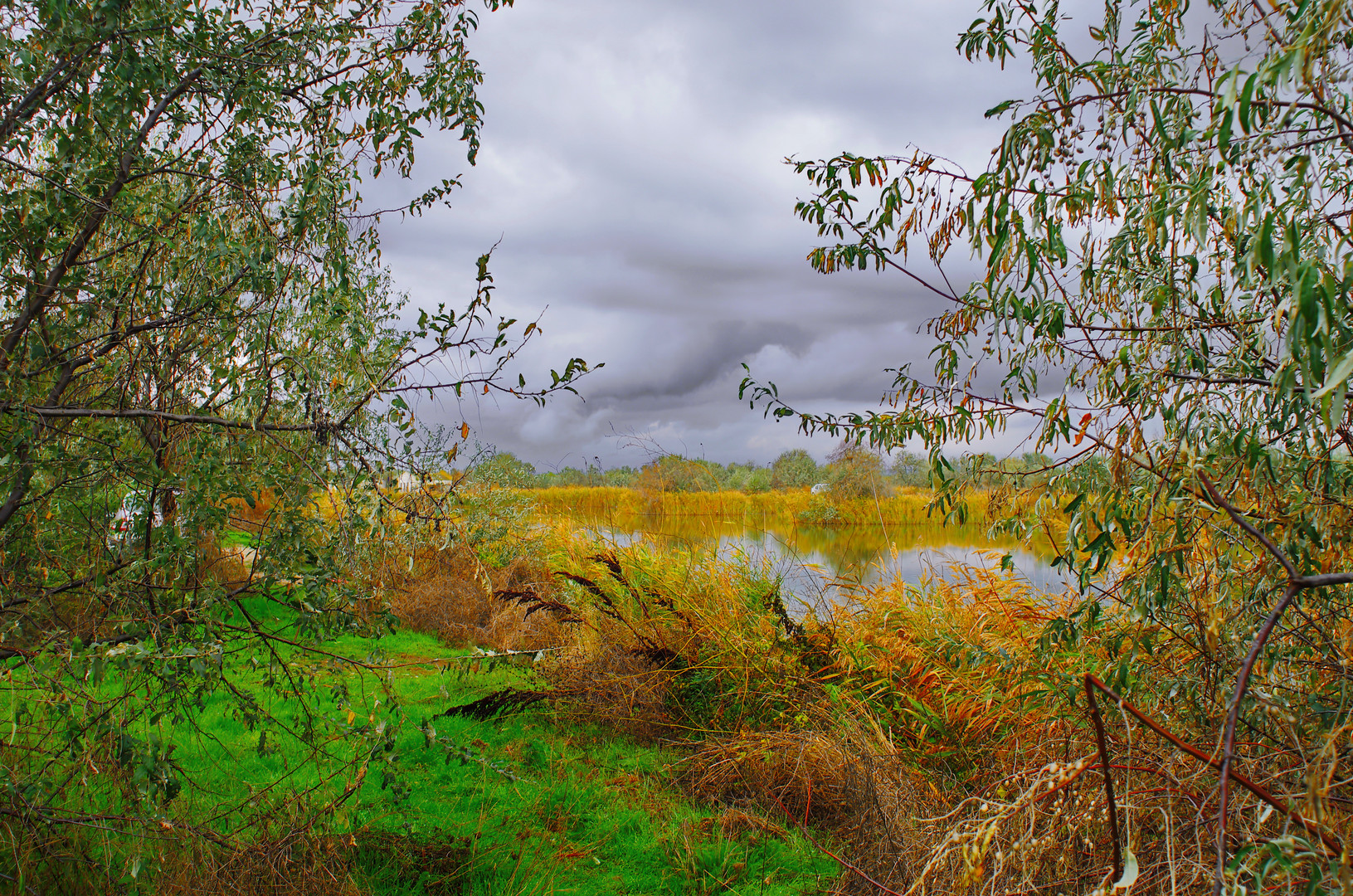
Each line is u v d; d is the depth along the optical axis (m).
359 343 2.59
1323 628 2.04
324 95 2.89
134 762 2.26
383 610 2.88
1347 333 1.51
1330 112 1.47
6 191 2.35
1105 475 2.14
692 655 5.01
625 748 4.62
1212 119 1.78
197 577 2.71
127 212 2.43
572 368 2.45
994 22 2.77
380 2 3.10
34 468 2.36
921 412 2.74
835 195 2.85
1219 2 2.46
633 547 6.04
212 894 2.48
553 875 3.13
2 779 2.22
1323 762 1.75
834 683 4.52
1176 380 2.09
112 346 2.49
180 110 2.59
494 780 3.95
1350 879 1.25
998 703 3.67
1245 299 2.05
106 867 2.53
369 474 2.51
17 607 2.45
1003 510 2.59
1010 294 1.88
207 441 2.47
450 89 3.21
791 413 2.95
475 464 2.91
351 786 2.97
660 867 3.30
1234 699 1.35
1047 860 2.28
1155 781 2.31
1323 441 1.89
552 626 6.74
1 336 2.42
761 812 3.78
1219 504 1.63
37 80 2.33
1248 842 1.71
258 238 2.46
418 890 2.95
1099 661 2.49
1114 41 2.55
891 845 3.05
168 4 2.41
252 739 4.14
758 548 6.09
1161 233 2.12
